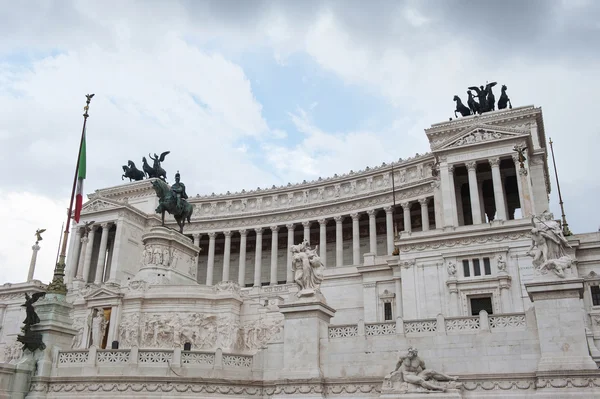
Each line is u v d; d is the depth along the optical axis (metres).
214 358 33.12
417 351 29.94
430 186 92.50
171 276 66.12
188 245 70.19
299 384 31.81
